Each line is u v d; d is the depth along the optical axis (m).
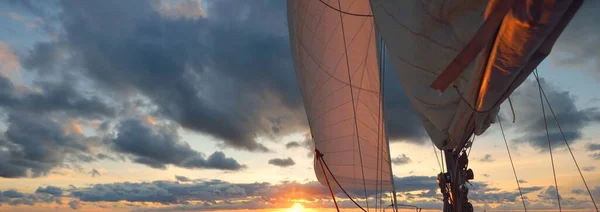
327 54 10.33
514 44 3.22
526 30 2.98
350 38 9.78
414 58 4.91
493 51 3.48
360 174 10.56
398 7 4.79
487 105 4.41
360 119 10.16
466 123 5.44
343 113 10.43
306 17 10.55
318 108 11.08
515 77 3.89
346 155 10.68
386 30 5.27
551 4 2.68
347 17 9.68
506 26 3.10
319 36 10.38
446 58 4.43
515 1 2.83
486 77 3.91
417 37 4.64
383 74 8.50
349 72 10.01
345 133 10.52
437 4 4.07
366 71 9.73
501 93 4.11
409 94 5.66
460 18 3.96
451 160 7.37
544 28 2.92
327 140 10.98
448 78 3.42
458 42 4.11
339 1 9.70
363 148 10.30
